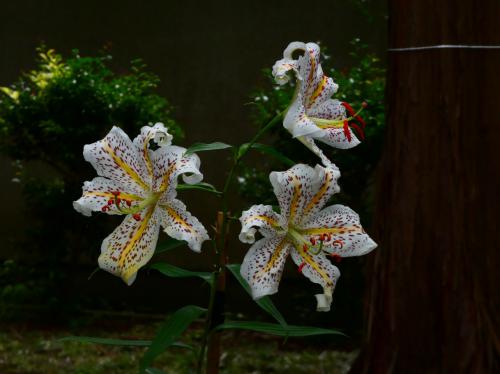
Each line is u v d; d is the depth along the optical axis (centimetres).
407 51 503
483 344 491
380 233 520
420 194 500
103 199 236
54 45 1144
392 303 507
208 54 1116
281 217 232
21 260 1062
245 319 962
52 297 921
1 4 1152
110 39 1134
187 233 231
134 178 237
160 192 235
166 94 1123
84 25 1139
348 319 865
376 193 529
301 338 879
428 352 496
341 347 853
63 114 881
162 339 236
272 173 230
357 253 237
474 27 493
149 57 1128
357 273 855
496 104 494
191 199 1095
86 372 741
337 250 237
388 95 519
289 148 840
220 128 1110
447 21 495
